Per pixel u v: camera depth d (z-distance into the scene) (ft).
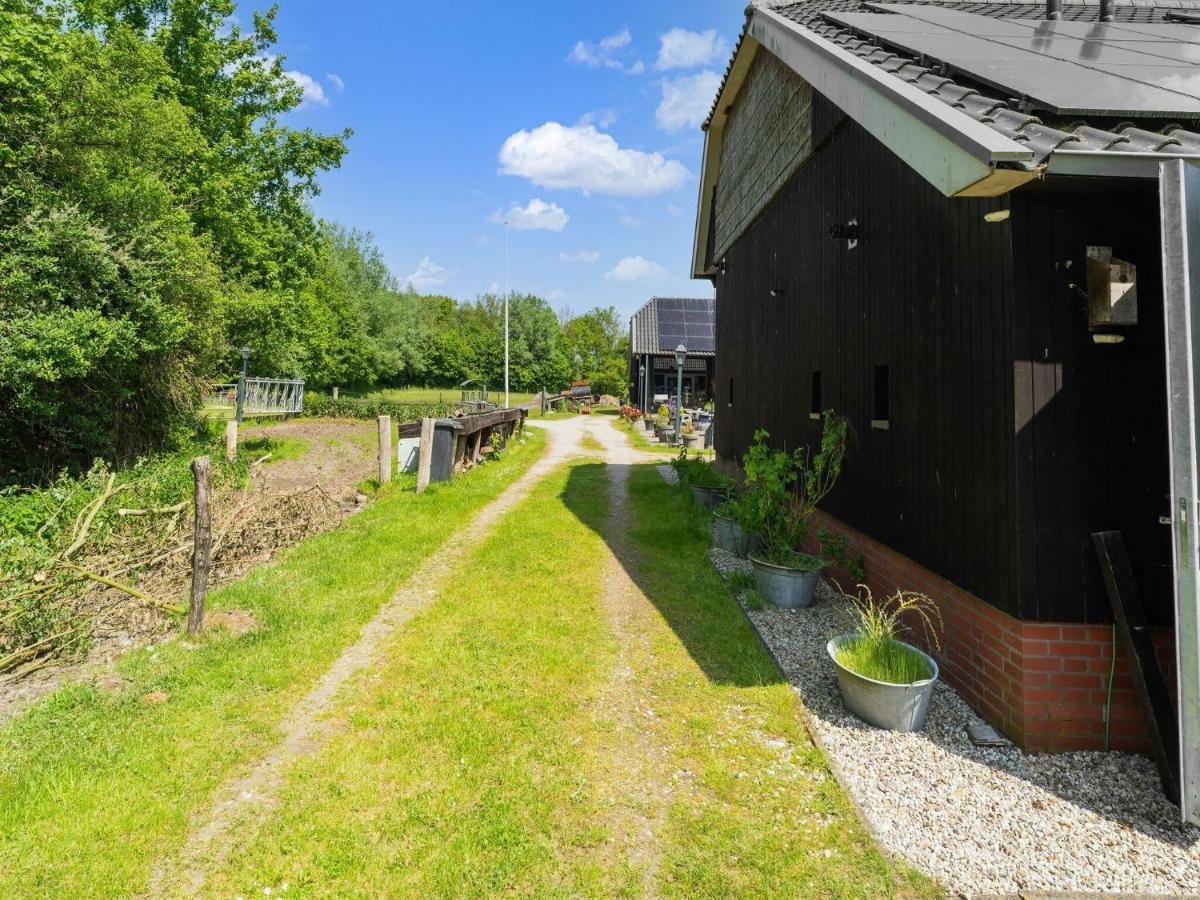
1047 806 9.26
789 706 12.19
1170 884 7.82
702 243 40.14
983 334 11.22
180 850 8.46
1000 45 13.69
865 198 16.57
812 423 20.83
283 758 10.51
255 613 16.61
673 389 116.16
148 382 37.99
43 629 14.07
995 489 10.91
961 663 12.29
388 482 35.45
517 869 8.14
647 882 7.96
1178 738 8.43
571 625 16.22
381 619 16.74
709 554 22.84
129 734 10.92
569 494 35.12
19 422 32.55
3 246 28.78
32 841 8.45
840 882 7.89
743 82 30.32
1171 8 18.11
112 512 19.43
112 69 38.11
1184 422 8.09
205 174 54.49
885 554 15.72
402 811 9.22
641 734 11.30
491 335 195.00
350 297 155.33
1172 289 8.16
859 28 16.01
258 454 49.37
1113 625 10.27
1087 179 9.11
